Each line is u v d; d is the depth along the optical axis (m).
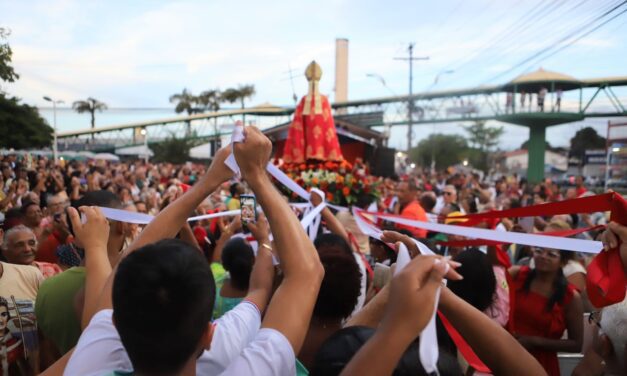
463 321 1.16
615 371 2.18
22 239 3.35
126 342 1.00
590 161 26.12
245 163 1.25
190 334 0.99
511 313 2.86
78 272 2.29
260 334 1.21
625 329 2.10
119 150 52.50
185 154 46.75
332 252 1.96
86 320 1.46
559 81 31.98
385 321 0.90
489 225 4.47
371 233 2.11
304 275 1.28
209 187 1.42
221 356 1.38
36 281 3.10
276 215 1.27
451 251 4.27
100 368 1.22
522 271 3.15
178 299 0.96
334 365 1.18
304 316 1.24
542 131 33.78
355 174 5.87
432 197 7.19
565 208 1.53
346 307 1.87
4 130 26.22
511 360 1.12
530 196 12.11
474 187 11.85
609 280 1.37
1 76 6.25
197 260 1.04
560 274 3.05
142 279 0.97
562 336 3.08
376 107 46.00
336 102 37.69
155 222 1.36
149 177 17.38
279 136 15.64
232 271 2.80
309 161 6.34
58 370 1.41
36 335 2.85
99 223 1.63
